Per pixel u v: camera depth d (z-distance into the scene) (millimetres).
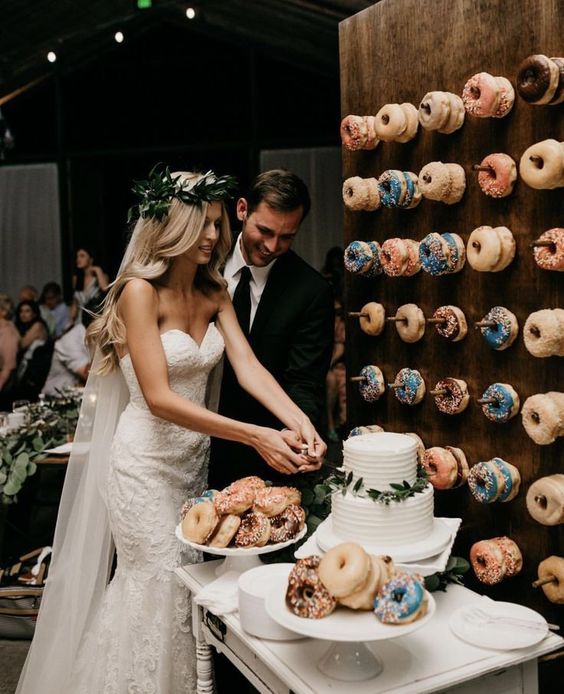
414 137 2498
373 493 1809
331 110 8133
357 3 6367
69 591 2635
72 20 7789
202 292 2592
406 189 2463
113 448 2498
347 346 2891
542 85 1942
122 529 2455
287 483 2428
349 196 2668
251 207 2580
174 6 7883
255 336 2789
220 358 2607
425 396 2562
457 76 2332
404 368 2633
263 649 1702
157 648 2416
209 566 2166
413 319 2502
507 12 2145
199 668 2080
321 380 2814
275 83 8219
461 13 2295
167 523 2453
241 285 2812
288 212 2521
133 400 2512
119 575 2512
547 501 2049
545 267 1998
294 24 7480
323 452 2273
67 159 8719
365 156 2727
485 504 2367
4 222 8852
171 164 8711
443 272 2340
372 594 1543
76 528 2646
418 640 1732
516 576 2275
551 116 2035
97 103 8602
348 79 2777
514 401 2180
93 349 2564
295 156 8266
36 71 8391
